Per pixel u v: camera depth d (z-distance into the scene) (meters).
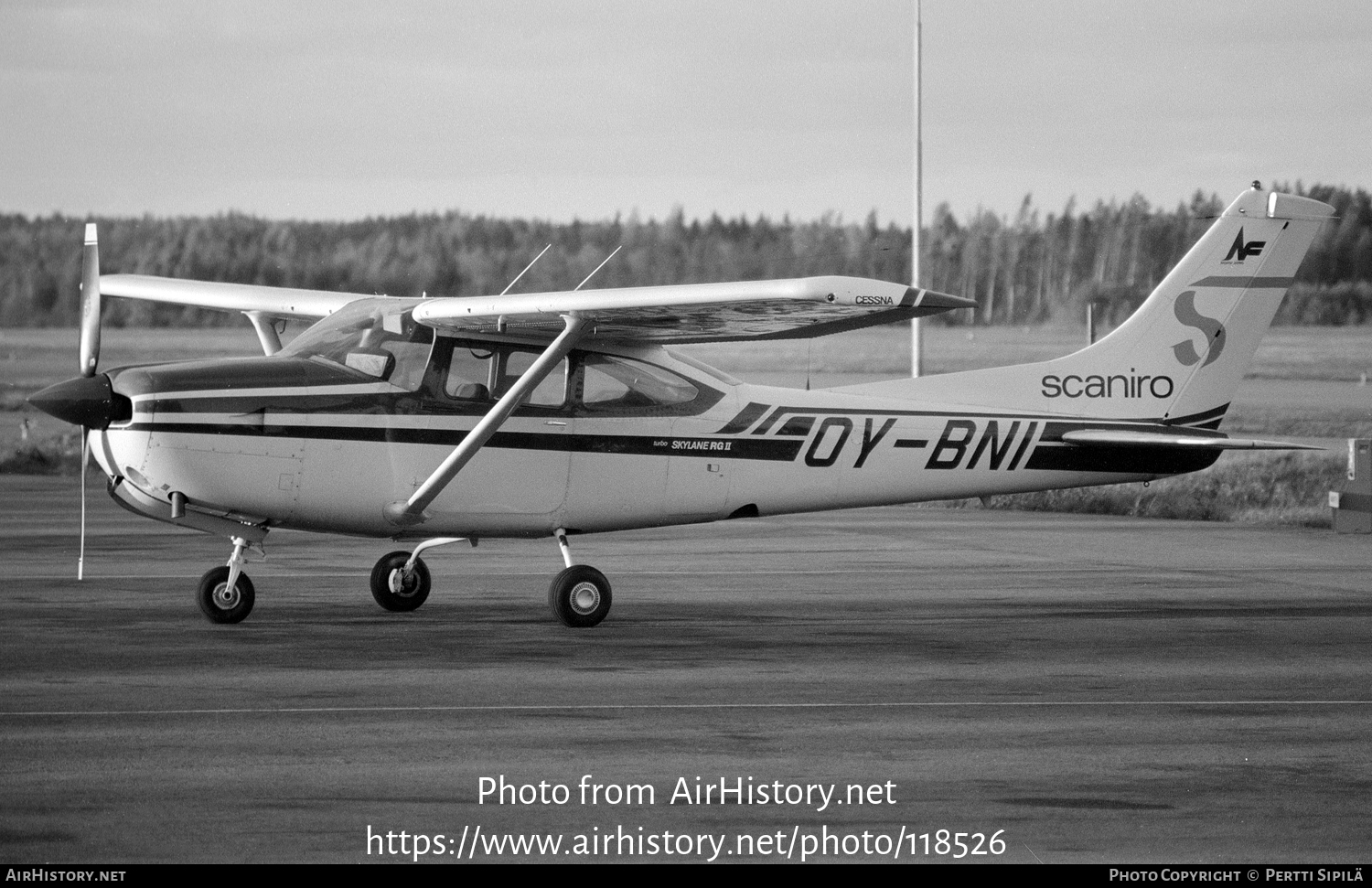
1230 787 17.31
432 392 28.14
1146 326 33.41
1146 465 33.41
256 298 35.72
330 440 27.39
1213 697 22.41
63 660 24.45
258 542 28.53
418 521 28.31
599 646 26.50
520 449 28.77
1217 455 33.62
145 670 23.62
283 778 17.27
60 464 76.38
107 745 18.69
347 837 15.27
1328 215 33.91
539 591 33.88
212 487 26.89
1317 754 18.84
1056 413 32.91
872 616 30.45
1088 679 23.81
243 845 14.95
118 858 14.52
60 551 41.19
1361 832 15.70
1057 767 18.14
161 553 40.66
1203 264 33.59
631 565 39.62
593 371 29.53
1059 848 15.20
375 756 18.28
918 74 69.56
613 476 29.61
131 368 27.48
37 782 17.02
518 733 19.56
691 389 30.34
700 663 24.86
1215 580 36.88
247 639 26.69
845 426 31.27
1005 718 20.81
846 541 46.44
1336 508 49.75
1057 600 33.16
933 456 31.89
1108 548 44.75
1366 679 23.88
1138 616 30.66
